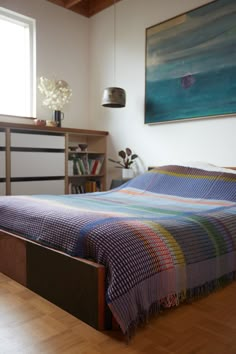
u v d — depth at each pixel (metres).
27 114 3.82
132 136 3.83
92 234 1.43
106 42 4.09
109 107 3.71
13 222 1.95
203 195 2.54
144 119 3.64
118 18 3.93
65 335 1.31
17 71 3.75
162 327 1.36
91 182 4.07
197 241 1.61
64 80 4.07
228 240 1.78
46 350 1.21
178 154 3.37
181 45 3.26
